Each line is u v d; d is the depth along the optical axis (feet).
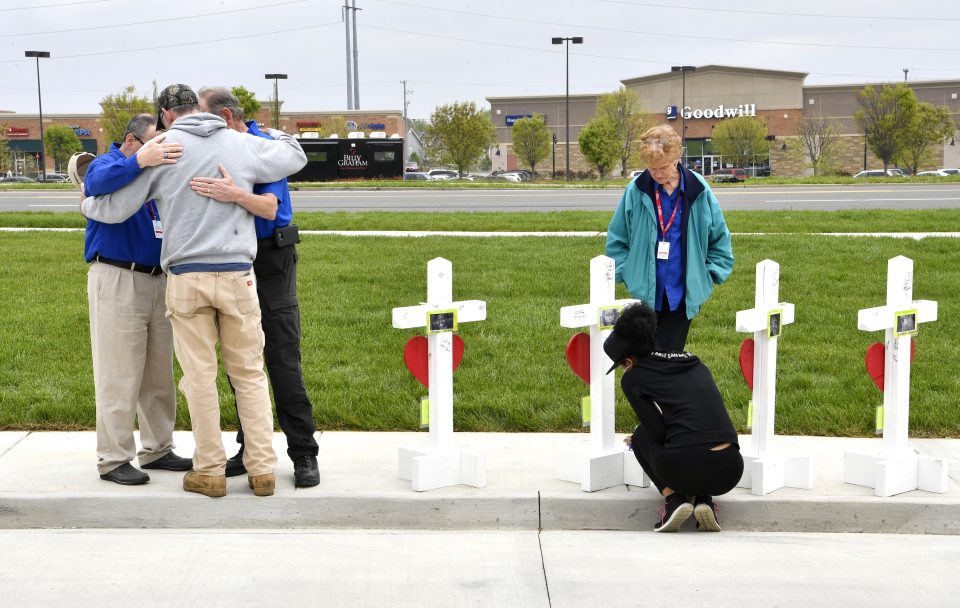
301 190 120.37
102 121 214.90
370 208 85.81
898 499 16.20
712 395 15.31
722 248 17.79
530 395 22.36
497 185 130.52
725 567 14.38
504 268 42.63
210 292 15.65
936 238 51.72
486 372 24.63
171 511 16.05
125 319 16.51
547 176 281.13
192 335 15.83
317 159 152.97
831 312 32.09
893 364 16.66
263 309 16.72
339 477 17.24
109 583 13.64
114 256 16.47
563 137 287.69
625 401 22.20
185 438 19.83
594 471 16.55
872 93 209.87
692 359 15.56
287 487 16.62
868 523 16.14
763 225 61.36
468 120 210.59
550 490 16.55
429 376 16.90
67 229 62.54
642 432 15.88
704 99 271.49
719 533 16.01
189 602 13.05
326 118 255.29
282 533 15.81
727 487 15.26
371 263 44.65
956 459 18.56
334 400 21.98
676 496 15.49
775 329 16.56
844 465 17.15
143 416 17.44
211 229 15.62
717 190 113.29
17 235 57.06
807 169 256.32
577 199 97.76
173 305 15.76
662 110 276.00
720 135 241.35
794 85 264.31
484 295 35.91
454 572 14.15
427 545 15.30
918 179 141.69
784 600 13.19
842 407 21.44
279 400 16.85
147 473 17.37
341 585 13.65
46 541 15.30
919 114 206.28
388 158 153.07
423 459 16.44
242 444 17.48
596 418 16.90
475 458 16.67
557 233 58.80
